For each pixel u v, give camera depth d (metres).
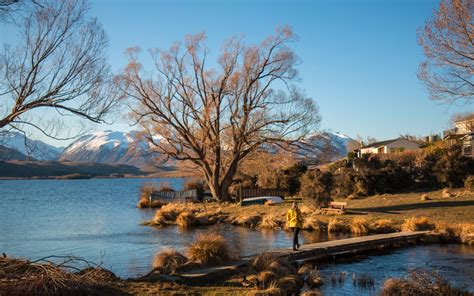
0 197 69.25
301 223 16.42
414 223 21.44
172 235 23.92
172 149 42.22
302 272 13.74
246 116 40.69
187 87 40.62
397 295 10.83
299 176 43.91
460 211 24.92
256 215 29.03
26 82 11.69
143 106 40.53
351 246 17.34
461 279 12.77
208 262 13.69
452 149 38.44
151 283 11.26
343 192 38.22
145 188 52.28
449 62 18.56
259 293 10.66
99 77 13.41
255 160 44.88
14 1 11.02
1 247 20.33
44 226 29.17
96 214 38.44
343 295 11.48
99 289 10.21
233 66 40.75
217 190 42.62
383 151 66.25
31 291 9.32
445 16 18.09
